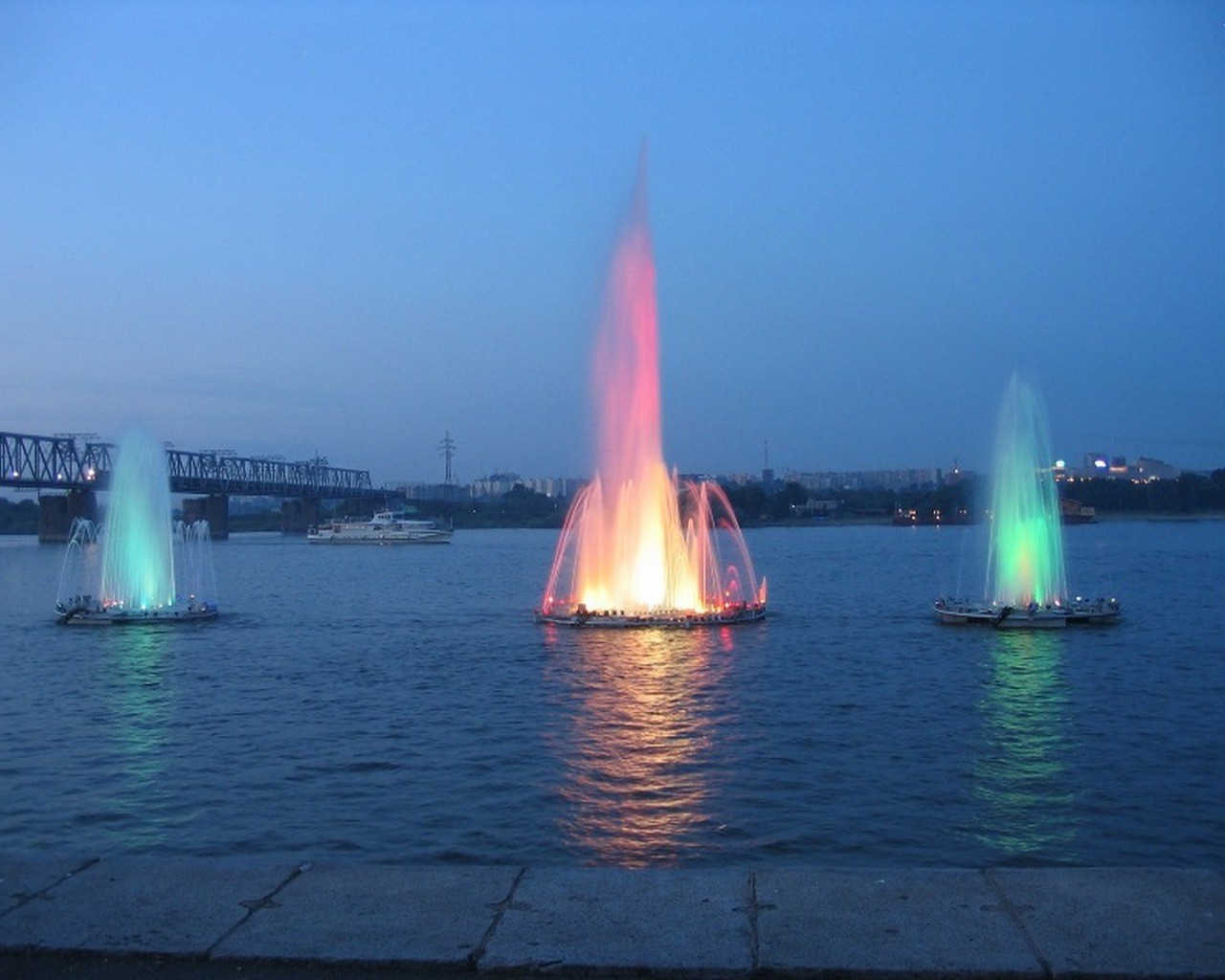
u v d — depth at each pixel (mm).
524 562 179875
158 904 10898
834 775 32875
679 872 11609
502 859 25359
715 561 123812
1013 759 35062
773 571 140875
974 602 86000
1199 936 9953
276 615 88000
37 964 9844
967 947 9820
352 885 11328
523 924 10391
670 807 29453
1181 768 33719
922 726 40531
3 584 126438
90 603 84188
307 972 9664
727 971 9523
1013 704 45000
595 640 67875
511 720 42281
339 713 44156
